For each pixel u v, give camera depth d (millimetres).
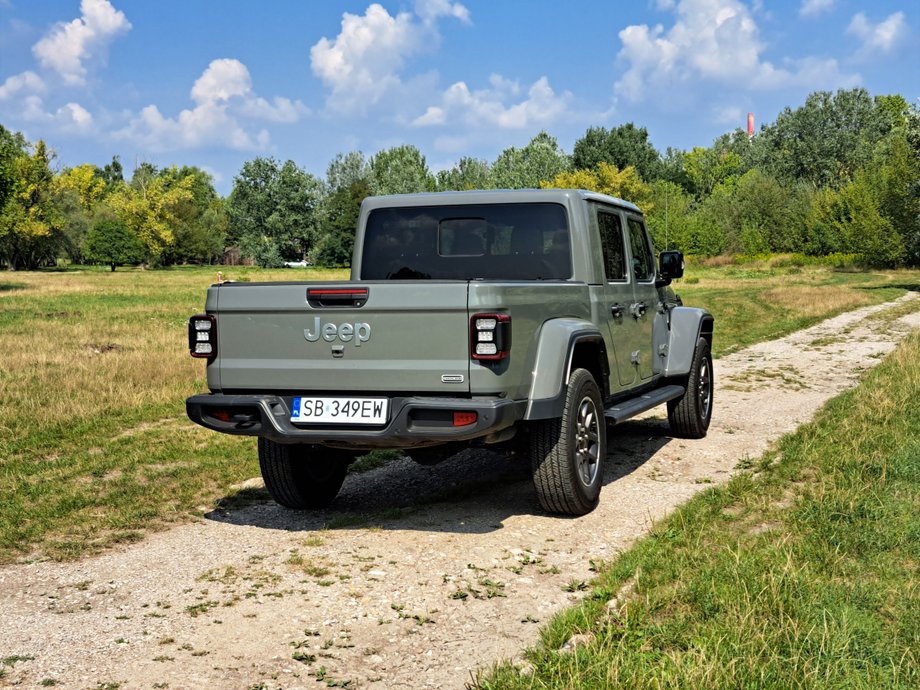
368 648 3684
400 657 3590
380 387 4926
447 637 3773
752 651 3256
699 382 8062
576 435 5480
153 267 109250
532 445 5445
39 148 79562
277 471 5844
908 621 3523
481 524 5492
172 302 32125
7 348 15406
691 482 6469
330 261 111938
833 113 106000
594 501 5727
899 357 12711
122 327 20281
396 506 6141
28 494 6613
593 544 5023
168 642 3793
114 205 108938
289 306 5078
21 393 10727
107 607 4270
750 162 111938
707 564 4309
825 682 3029
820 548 4469
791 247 73750
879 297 30453
